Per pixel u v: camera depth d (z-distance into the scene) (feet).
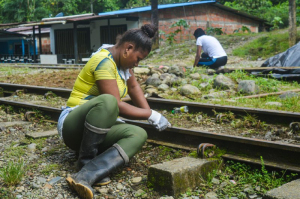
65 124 10.61
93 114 9.82
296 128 12.76
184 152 12.06
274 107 16.40
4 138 14.92
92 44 73.31
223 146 11.59
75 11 123.44
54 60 70.44
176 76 24.99
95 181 9.70
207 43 31.35
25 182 10.44
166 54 59.41
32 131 15.72
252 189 9.59
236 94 20.81
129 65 10.61
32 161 12.14
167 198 9.14
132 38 10.31
